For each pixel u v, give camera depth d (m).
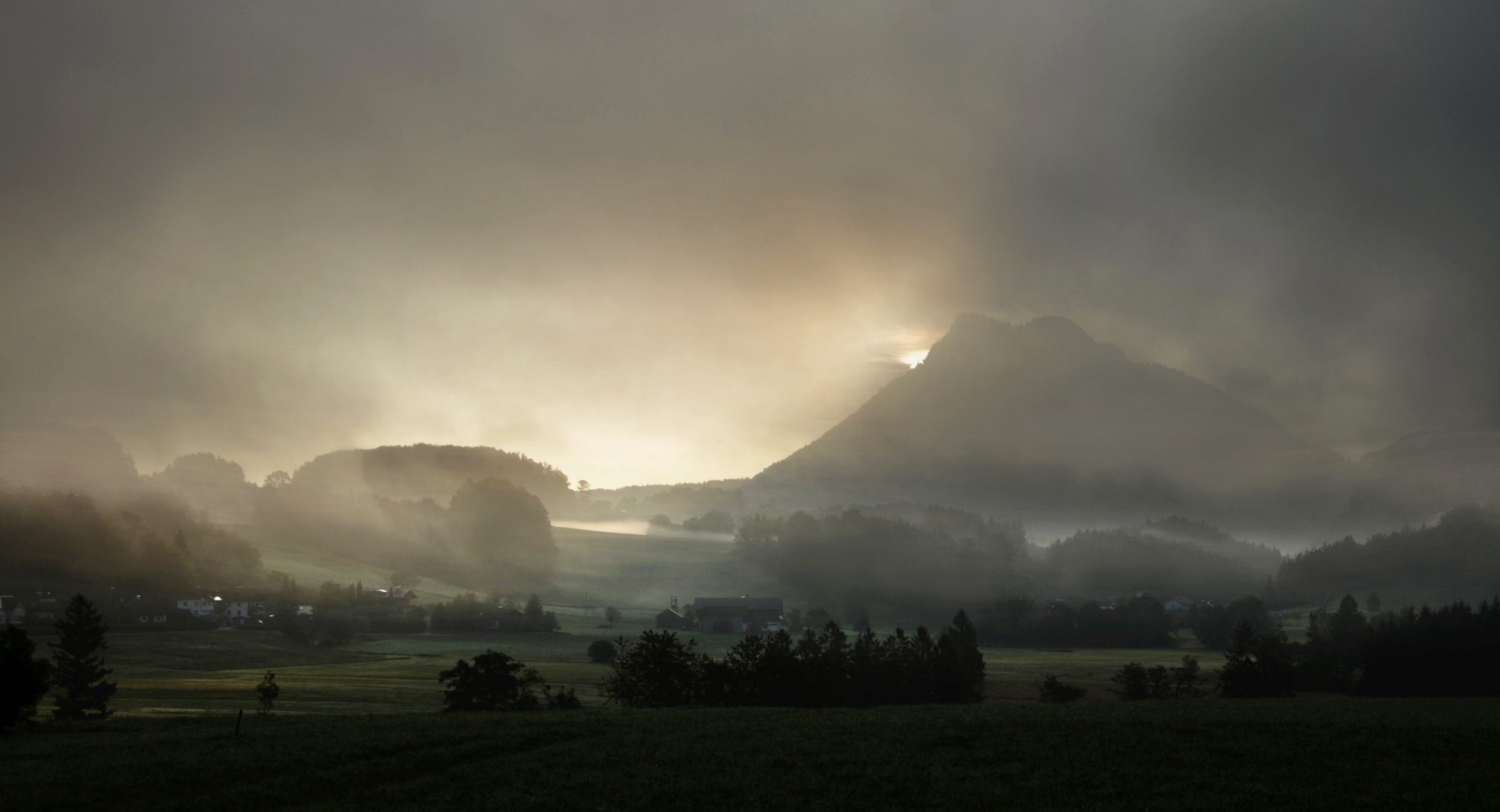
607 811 44.66
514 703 87.44
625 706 94.44
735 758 53.62
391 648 198.00
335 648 195.88
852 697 99.81
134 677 144.88
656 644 95.94
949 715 69.00
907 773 50.69
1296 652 144.25
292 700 114.00
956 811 45.00
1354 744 56.09
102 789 44.28
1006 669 169.62
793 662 95.38
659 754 54.38
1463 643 122.00
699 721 65.75
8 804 41.75
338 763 50.91
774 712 72.88
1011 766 51.84
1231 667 118.31
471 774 49.88
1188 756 53.69
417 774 50.50
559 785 48.25
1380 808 44.53
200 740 55.75
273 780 47.28
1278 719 63.94
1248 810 44.47
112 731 60.84
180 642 181.75
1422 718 65.19
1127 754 54.28
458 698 87.25
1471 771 50.44
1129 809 44.78
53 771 46.44
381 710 104.62
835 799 46.50
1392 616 152.50
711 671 95.44
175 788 45.47
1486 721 64.12
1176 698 118.12
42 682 62.97
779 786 48.47
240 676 146.12
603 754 54.28
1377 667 123.00
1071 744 56.75
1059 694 120.44
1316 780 49.00
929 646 110.31
